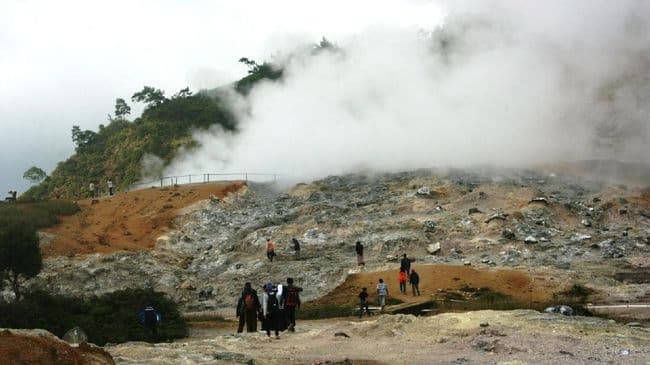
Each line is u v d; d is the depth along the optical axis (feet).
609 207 176.96
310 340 68.39
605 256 145.79
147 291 109.60
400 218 176.86
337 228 174.60
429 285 126.82
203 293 147.43
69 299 100.68
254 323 76.95
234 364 50.60
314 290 138.31
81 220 190.80
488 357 53.21
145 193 217.36
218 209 201.36
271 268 153.79
